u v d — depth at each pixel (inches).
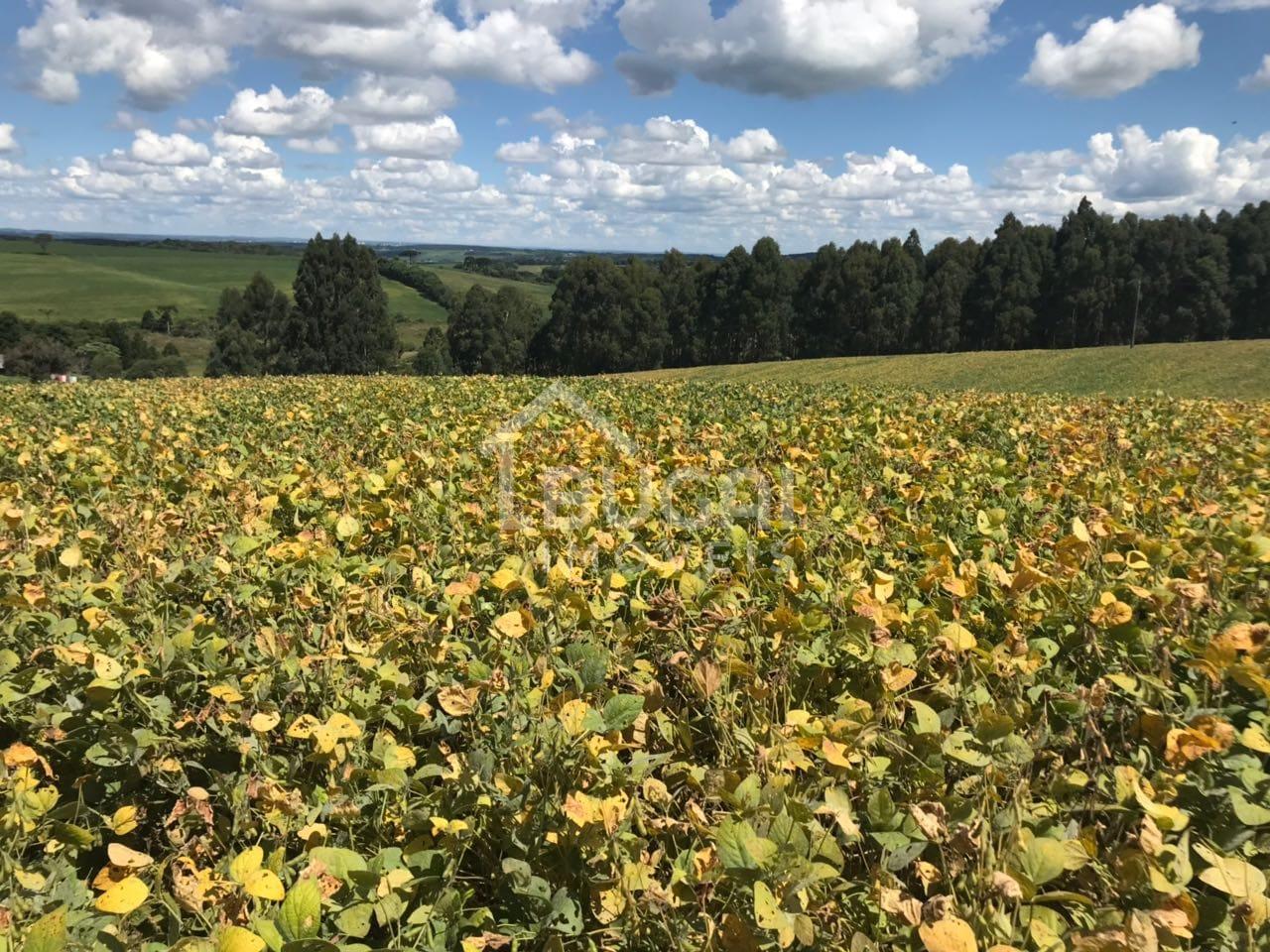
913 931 59.7
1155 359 2126.0
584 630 113.4
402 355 3659.0
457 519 167.3
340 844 76.4
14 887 66.5
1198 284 3265.3
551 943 61.7
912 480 202.5
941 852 66.2
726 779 75.5
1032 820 69.6
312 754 85.0
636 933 65.6
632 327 3521.2
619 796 72.7
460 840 73.4
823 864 63.0
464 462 224.8
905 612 113.0
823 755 75.2
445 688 88.5
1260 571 125.5
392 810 78.9
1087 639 101.3
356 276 3203.7
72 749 90.5
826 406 411.8
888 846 68.7
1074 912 62.3
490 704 93.4
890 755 82.6
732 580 125.6
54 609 120.6
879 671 99.2
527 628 98.3
